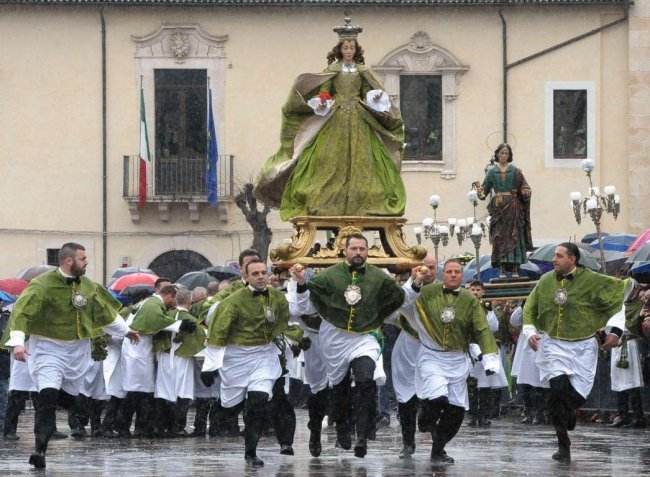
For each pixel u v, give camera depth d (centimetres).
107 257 8738
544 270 5450
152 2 8650
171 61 8725
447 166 8744
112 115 8738
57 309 2847
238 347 2945
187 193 8756
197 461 3064
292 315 2953
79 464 3009
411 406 3109
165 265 8788
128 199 8656
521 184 4619
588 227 8712
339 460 3048
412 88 8762
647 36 8669
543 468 2831
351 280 2897
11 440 3891
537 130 8719
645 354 4206
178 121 8775
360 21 8712
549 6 8669
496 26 8725
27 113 8712
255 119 8738
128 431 4053
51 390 2842
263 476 2669
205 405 4081
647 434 3891
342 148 3506
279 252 3419
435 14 8738
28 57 8688
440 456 3000
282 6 8662
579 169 8712
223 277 5847
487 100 8738
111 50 8719
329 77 3519
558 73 8712
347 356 2908
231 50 8731
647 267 4394
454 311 2962
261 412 2925
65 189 8731
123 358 4031
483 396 4378
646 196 8662
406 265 3462
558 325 3003
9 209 8719
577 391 2998
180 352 4034
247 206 8675
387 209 3503
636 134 8669
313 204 3484
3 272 8738
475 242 5628
